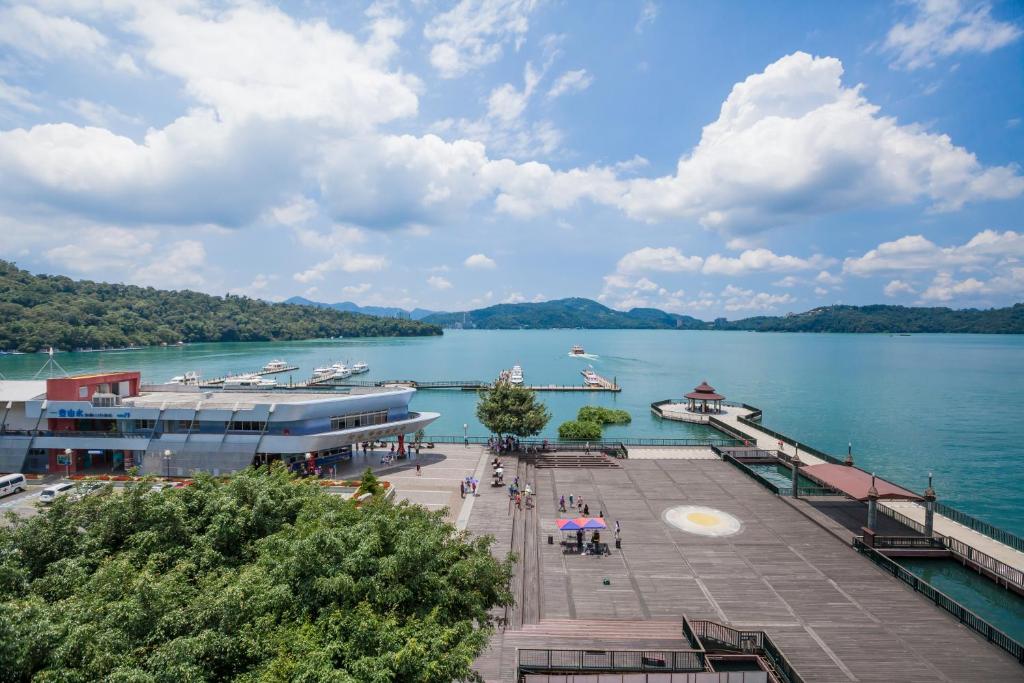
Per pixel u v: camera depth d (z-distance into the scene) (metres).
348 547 22.78
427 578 22.08
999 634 30.91
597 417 112.69
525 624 33.22
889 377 198.88
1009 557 43.56
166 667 15.87
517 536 45.75
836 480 50.16
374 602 20.75
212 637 17.33
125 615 17.78
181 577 22.00
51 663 15.73
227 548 26.88
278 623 20.45
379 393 70.81
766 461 76.56
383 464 67.88
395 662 17.25
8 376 184.12
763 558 42.34
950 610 34.50
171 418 63.75
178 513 26.91
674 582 38.62
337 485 55.38
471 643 19.92
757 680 27.05
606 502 54.69
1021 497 69.75
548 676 27.11
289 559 21.98
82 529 25.91
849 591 37.41
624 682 26.81
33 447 63.38
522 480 61.94
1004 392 159.12
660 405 128.88
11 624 15.90
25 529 24.25
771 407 135.00
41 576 23.11
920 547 44.31
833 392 161.00
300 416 63.72
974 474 79.19
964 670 28.91
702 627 32.09
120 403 66.06
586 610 34.97
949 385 175.00
